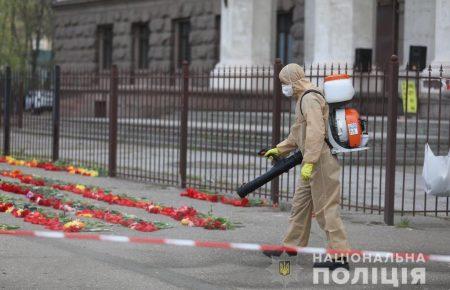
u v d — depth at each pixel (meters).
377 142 28.64
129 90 28.09
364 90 36.09
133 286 10.95
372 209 17.70
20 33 69.19
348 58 39.22
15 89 31.52
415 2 40.56
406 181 24.34
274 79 18.84
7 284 10.92
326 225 11.86
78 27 68.06
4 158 28.64
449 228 16.17
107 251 13.11
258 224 16.06
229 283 11.26
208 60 55.91
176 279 11.41
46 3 69.88
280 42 51.66
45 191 19.67
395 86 16.34
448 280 11.69
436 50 34.97
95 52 66.56
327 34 39.47
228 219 16.47
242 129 29.95
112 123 24.61
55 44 70.75
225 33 46.56
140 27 63.06
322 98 11.72
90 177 24.44
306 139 11.52
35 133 30.78
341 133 11.75
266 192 20.09
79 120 29.61
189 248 13.47
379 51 44.00
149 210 17.30
